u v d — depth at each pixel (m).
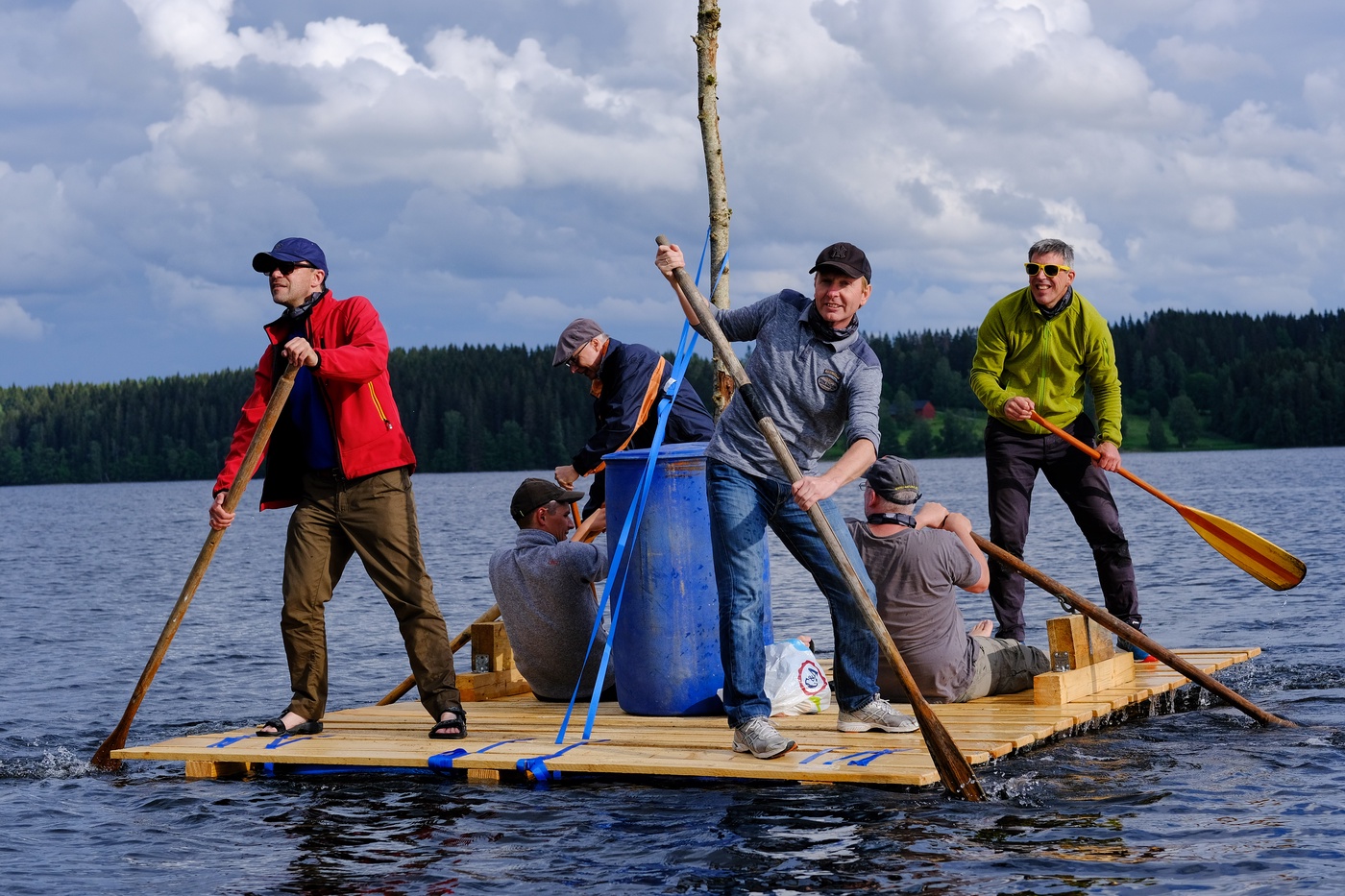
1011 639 6.77
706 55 7.65
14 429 144.38
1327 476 50.81
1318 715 6.30
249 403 5.91
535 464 130.88
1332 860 3.89
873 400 4.85
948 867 3.90
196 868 4.13
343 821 4.66
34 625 13.58
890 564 5.84
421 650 5.74
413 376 134.12
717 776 5.06
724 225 7.67
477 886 3.85
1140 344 141.62
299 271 5.73
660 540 5.98
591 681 6.66
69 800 5.13
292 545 5.84
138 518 53.28
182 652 10.90
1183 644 9.16
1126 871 3.83
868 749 5.08
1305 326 146.38
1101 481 7.11
